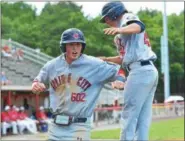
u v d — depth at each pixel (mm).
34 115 31422
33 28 55531
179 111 45531
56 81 7133
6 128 27203
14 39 54562
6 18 56719
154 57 7430
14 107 28750
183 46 70562
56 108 7164
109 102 38938
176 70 69375
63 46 7023
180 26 75438
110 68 7125
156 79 7480
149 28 65062
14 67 37656
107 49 50719
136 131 7559
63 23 53875
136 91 7320
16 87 30891
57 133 7129
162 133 23938
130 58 7297
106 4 7363
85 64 7059
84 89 7070
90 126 7227
